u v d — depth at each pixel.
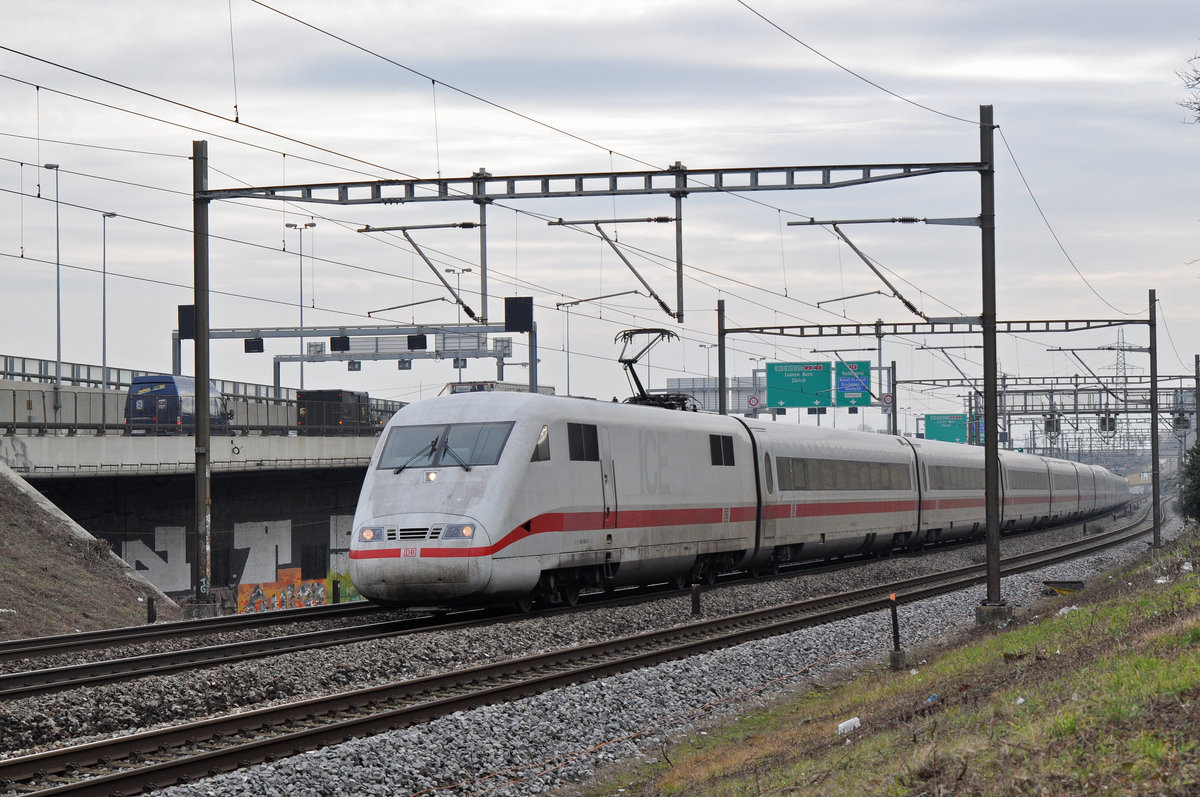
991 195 37.06
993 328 37.28
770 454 48.94
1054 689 16.39
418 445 34.34
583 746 21.28
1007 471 84.25
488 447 33.72
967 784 12.38
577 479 35.84
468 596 32.31
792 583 47.03
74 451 52.84
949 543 79.81
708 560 45.38
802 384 95.31
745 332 60.78
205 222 37.31
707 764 19.95
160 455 57.75
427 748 18.78
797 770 16.69
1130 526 112.00
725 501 44.78
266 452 65.00
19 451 50.06
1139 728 12.61
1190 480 85.19
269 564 69.88
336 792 16.59
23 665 27.05
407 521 32.59
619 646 29.88
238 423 74.94
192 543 63.69
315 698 21.81
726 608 40.09
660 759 21.20
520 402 34.88
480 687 24.06
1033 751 12.77
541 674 25.92
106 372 76.56
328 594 75.69
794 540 51.28
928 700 20.95
